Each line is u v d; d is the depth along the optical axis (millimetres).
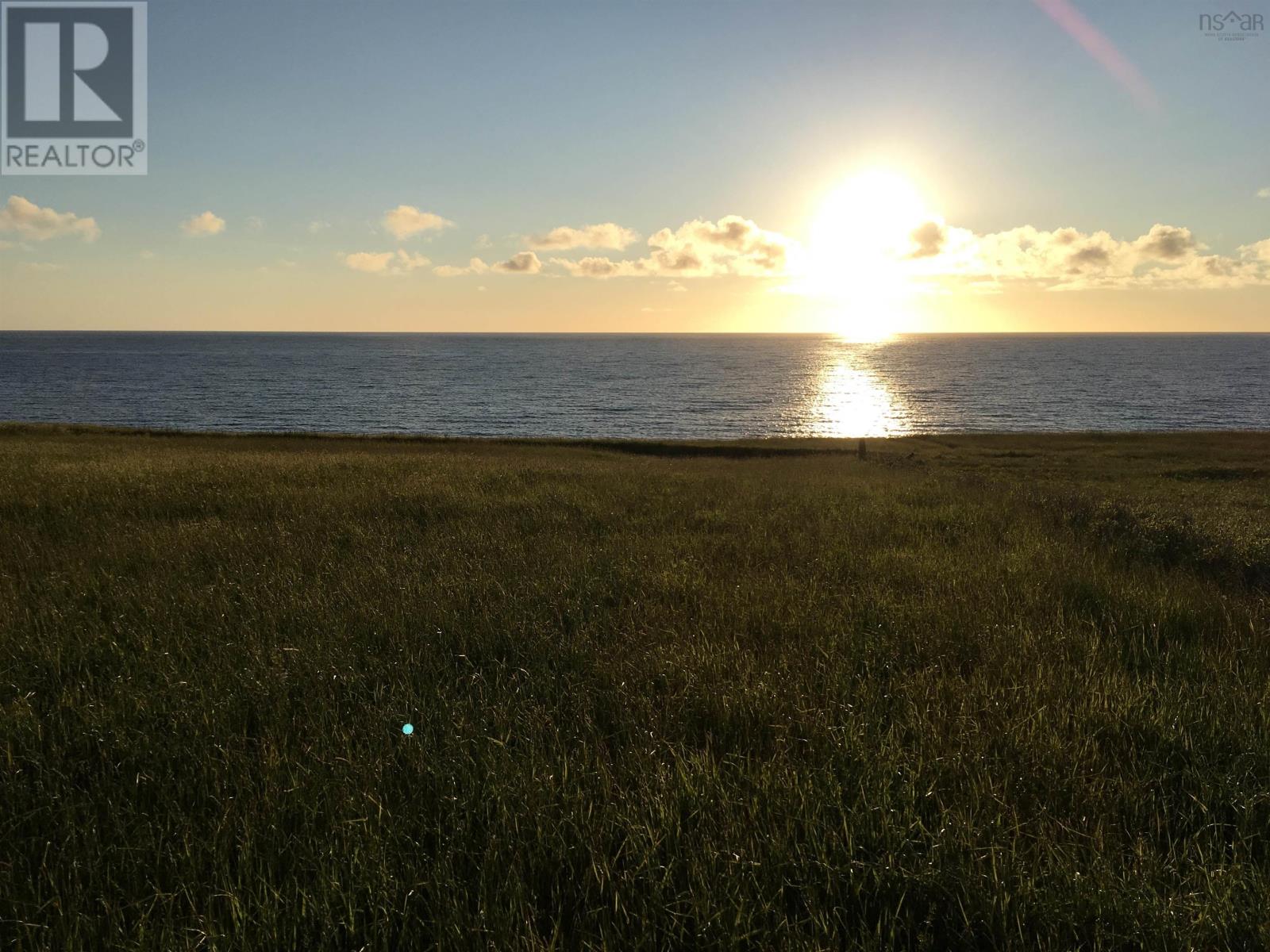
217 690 3656
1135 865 2396
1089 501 11531
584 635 4598
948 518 9984
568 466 19266
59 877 2332
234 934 2061
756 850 2430
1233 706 3543
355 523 8688
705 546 7707
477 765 2963
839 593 5754
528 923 2102
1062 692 3699
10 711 3471
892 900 2260
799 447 51969
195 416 89062
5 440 29469
